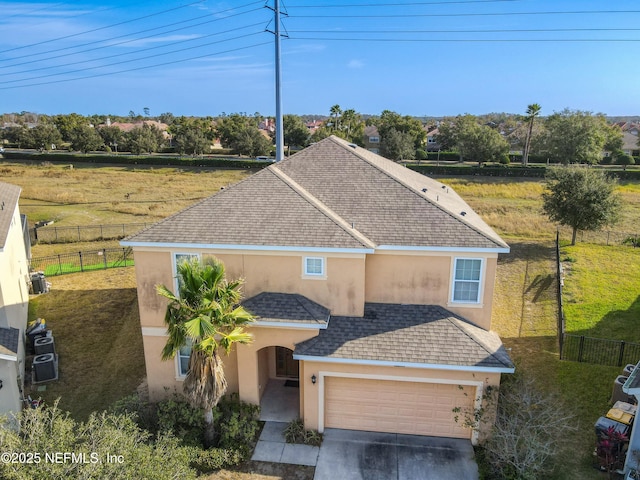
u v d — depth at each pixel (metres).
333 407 16.03
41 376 19.03
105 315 25.16
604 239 36.81
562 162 74.12
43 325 22.05
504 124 154.00
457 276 16.22
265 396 17.83
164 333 16.95
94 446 10.38
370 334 15.41
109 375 19.64
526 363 19.45
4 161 87.50
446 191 25.34
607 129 90.50
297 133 101.88
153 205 50.88
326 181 19.17
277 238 15.68
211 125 123.12
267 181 18.30
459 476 13.98
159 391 17.55
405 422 15.83
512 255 33.44
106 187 62.69
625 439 13.42
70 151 105.62
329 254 15.63
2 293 17.52
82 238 38.94
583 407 16.61
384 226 16.59
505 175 68.38
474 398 15.10
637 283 27.42
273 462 14.62
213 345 12.75
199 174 75.44
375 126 120.69
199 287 12.94
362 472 14.17
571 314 23.48
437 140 110.19
